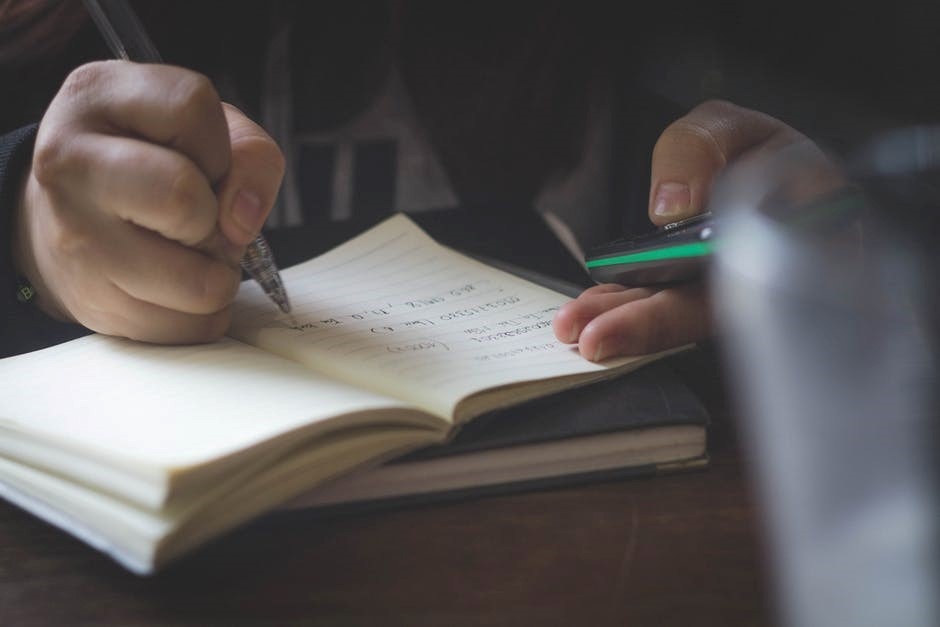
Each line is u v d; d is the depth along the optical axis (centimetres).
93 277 55
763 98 95
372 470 46
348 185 116
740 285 28
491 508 47
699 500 47
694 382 60
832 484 26
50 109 57
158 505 38
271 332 58
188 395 47
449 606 40
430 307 62
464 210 89
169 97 52
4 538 46
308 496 46
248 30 110
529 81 114
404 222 75
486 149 117
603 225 118
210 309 55
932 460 25
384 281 67
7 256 64
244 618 39
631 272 58
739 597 40
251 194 55
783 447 26
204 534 40
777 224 28
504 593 41
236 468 40
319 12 110
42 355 56
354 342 56
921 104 89
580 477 49
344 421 43
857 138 70
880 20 102
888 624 24
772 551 27
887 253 28
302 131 114
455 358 53
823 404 26
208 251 55
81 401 48
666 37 110
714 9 108
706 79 101
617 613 39
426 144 116
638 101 110
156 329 55
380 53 112
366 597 40
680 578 41
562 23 112
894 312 26
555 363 53
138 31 63
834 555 25
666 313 55
